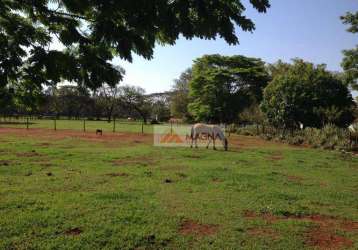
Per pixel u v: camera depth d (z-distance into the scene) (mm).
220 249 5234
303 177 11227
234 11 2707
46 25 2822
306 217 6973
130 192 8414
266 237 5754
